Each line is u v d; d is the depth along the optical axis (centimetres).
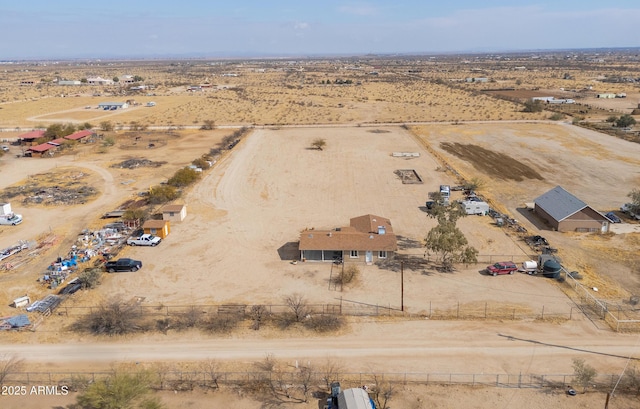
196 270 5131
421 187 8038
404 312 4250
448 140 11656
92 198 7594
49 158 10325
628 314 4169
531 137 11756
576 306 4322
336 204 7231
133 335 3938
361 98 19650
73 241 5931
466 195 7569
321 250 5241
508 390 3241
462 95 19962
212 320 4138
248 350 3722
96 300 4516
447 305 4366
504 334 3894
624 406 3081
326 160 9844
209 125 13550
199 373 3431
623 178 8375
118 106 17562
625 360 3534
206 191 7894
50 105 18638
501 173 8850
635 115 14538
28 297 4500
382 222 5872
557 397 3173
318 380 3353
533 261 5044
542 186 8056
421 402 3131
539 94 19812
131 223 6381
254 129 13362
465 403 3122
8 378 3391
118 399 2934
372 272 5053
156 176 8794
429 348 3719
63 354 3684
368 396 3006
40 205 7275
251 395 3234
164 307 4375
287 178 8606
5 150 10894
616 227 6234
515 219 6581
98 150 10994
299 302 4303
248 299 4522
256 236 6038
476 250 5191
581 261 5256
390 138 12012
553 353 3631
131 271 5097
